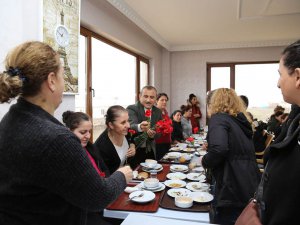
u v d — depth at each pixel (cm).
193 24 450
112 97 417
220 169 161
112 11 363
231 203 151
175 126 408
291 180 71
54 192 71
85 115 167
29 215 71
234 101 170
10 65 73
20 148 68
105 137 202
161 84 654
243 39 573
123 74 462
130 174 95
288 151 74
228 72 646
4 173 71
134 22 397
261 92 629
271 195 75
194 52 651
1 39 144
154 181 168
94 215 145
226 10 381
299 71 73
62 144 68
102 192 75
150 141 245
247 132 163
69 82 206
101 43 380
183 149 325
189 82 657
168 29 483
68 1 202
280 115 475
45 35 175
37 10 169
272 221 74
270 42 589
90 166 73
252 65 630
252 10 384
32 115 72
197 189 167
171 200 150
